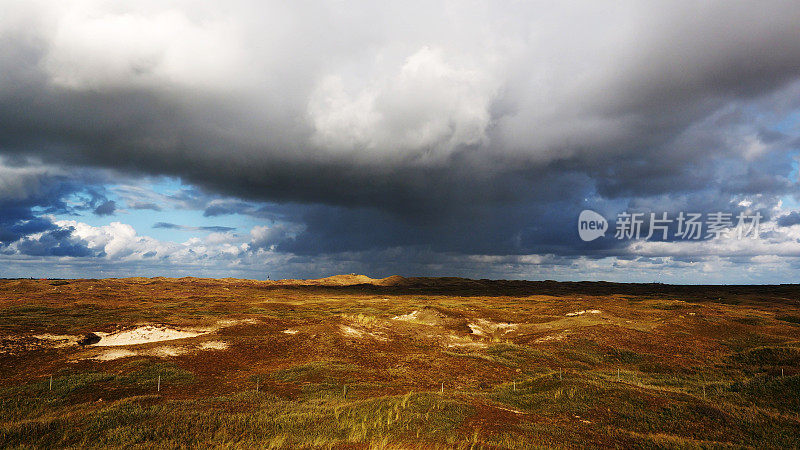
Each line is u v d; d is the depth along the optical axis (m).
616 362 51.31
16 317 71.50
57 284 169.38
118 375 35.16
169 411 24.06
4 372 36.03
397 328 66.62
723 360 50.16
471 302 131.00
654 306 103.25
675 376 44.91
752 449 21.48
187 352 43.72
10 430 19.67
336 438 20.27
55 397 29.42
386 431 21.02
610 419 26.45
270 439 20.06
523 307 105.81
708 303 122.81
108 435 19.86
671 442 22.30
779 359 46.88
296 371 37.62
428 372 40.59
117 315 75.50
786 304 129.38
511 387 35.88
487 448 19.12
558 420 25.88
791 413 28.81
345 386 32.62
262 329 57.41
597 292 199.00
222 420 22.39
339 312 94.94
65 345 45.31
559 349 55.56
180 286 192.62
